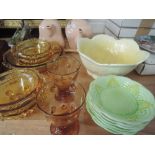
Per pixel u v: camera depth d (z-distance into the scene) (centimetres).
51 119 45
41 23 74
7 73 57
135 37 75
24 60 63
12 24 83
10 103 47
